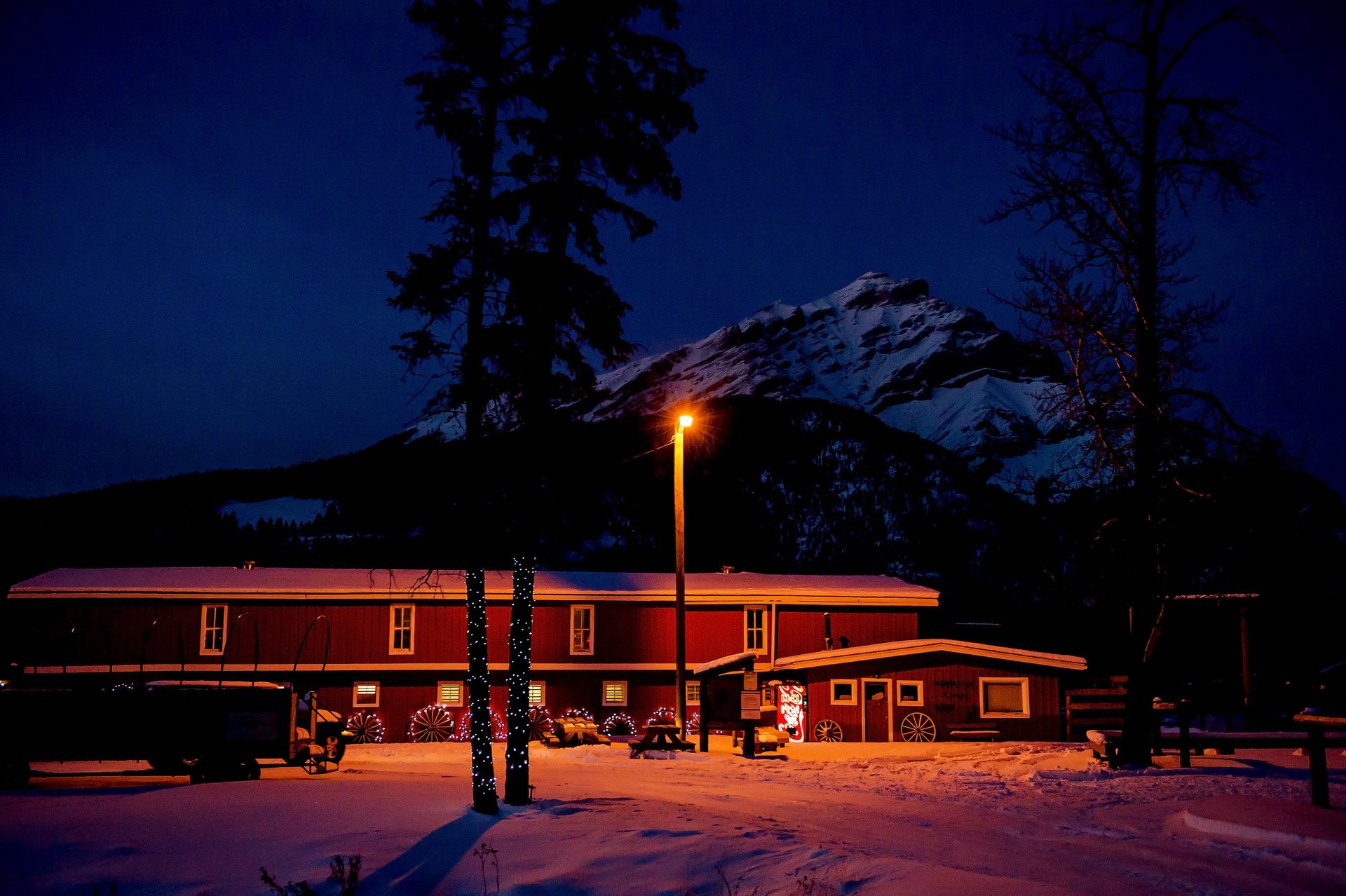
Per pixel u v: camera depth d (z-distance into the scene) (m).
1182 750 21.42
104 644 36.62
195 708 20.03
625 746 32.62
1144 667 22.02
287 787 17.55
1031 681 35.91
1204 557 22.06
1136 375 21.81
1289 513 20.78
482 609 15.77
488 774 15.06
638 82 17.00
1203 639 42.41
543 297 16.25
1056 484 23.47
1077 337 22.47
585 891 11.23
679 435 32.16
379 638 38.62
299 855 12.34
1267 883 10.90
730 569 46.06
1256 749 24.86
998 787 19.56
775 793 18.92
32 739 19.27
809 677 36.06
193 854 12.27
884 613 42.66
